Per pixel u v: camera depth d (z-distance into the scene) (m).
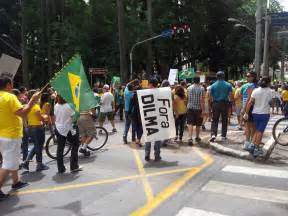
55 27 21.80
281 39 21.56
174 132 5.79
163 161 5.64
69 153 6.41
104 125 10.45
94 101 5.02
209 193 4.14
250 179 4.64
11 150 4.08
